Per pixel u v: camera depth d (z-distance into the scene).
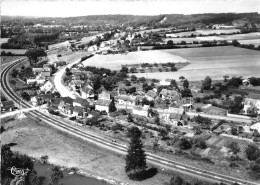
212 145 153.88
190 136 164.38
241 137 162.88
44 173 129.50
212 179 123.25
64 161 141.62
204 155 144.50
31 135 167.75
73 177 128.62
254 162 136.75
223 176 125.62
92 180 126.81
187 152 147.75
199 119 181.00
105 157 145.50
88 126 178.38
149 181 126.00
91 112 195.25
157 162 137.12
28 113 196.75
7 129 175.38
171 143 156.00
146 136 164.75
